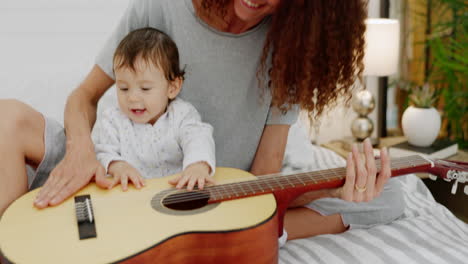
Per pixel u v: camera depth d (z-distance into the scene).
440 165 1.26
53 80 1.98
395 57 2.54
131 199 1.10
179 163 1.40
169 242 0.93
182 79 1.40
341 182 1.23
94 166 1.21
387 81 3.02
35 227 0.96
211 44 1.40
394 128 3.14
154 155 1.36
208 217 1.02
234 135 1.53
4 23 2.05
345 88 1.41
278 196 1.19
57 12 2.11
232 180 1.23
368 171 1.19
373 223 1.59
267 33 1.38
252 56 1.43
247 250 0.99
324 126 2.83
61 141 1.40
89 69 2.12
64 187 1.13
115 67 1.32
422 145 2.36
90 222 0.98
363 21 1.32
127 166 1.24
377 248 1.37
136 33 1.34
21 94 1.89
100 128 1.40
